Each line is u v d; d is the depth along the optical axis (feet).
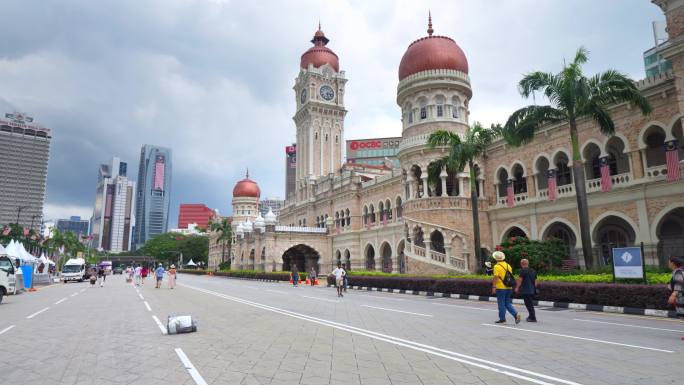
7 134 439.63
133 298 83.25
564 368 25.62
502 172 119.96
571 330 39.68
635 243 84.79
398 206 157.58
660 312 50.06
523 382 22.81
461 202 116.06
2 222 427.74
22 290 107.34
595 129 93.66
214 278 216.13
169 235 502.79
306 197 228.02
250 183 336.29
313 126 234.79
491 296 73.46
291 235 195.31
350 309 59.36
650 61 155.94
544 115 79.77
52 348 33.96
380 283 105.50
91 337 38.78
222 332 40.11
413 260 114.42
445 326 42.45
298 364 27.20
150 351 31.96
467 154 93.91
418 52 128.47
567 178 106.42
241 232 241.35
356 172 195.72
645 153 84.33
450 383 22.65
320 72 241.55
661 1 77.10
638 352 29.86
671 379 23.17
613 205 89.30
